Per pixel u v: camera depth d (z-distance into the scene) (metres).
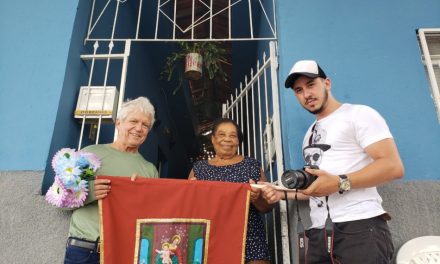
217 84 6.30
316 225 1.84
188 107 6.97
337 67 2.77
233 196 2.04
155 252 1.90
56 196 1.94
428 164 2.53
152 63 5.56
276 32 3.09
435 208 2.42
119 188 1.96
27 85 2.59
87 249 1.92
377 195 1.79
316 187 1.61
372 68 2.77
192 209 1.99
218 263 1.94
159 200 1.99
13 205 2.31
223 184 2.05
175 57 4.60
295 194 2.03
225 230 1.99
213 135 2.54
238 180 2.33
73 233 1.99
